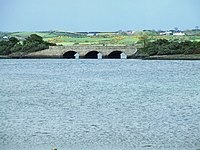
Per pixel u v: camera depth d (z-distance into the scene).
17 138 66.31
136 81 159.75
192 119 80.69
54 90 130.25
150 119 80.75
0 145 63.25
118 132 70.38
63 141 65.12
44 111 89.69
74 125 75.31
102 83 151.38
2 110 90.44
